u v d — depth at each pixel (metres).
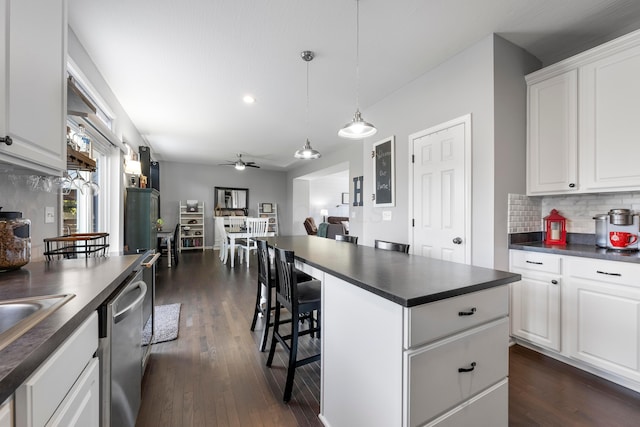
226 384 1.80
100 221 3.24
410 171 2.98
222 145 5.96
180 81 3.01
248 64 2.68
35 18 1.15
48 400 0.63
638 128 1.82
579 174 2.09
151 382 1.81
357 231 5.82
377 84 3.07
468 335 1.09
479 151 2.31
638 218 2.00
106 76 2.88
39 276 1.20
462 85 2.45
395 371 0.99
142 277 1.91
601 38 2.28
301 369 1.99
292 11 1.98
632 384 1.72
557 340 2.01
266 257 2.24
